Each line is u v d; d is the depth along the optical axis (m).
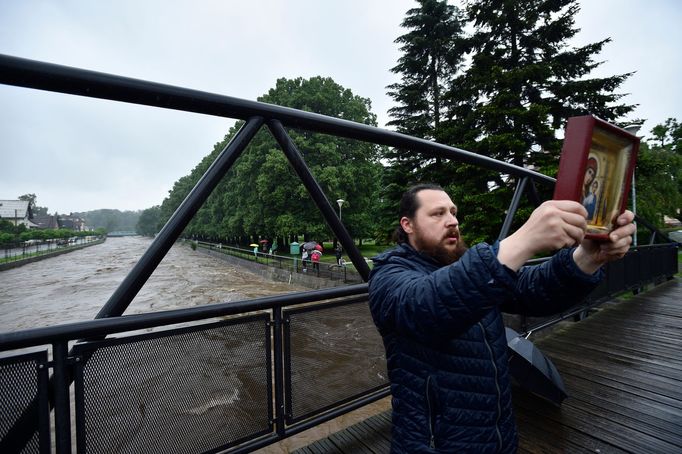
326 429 4.73
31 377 1.03
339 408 1.83
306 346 1.73
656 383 2.60
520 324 3.31
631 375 2.75
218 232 48.03
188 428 1.34
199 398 1.36
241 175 31.77
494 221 11.32
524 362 2.29
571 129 0.57
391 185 17.69
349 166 28.62
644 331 3.89
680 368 2.87
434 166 16.03
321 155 27.72
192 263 38.25
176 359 1.31
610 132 0.60
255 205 30.53
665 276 7.55
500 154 12.31
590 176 0.59
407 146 1.72
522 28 13.52
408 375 0.94
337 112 30.33
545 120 11.62
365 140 1.57
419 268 0.98
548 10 13.53
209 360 1.40
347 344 1.88
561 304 0.95
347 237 1.61
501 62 13.65
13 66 0.81
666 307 5.00
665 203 16.67
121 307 1.10
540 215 0.57
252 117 1.24
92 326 1.05
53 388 1.06
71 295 21.45
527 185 2.68
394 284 0.86
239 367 1.49
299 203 27.95
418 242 1.06
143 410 1.23
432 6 18.94
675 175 18.34
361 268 1.71
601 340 3.61
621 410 2.22
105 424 1.15
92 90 0.94
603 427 2.04
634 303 5.29
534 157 12.13
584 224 0.54
